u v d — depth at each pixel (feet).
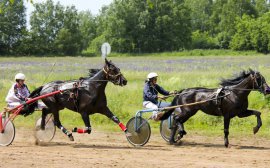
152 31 351.25
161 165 35.12
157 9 352.28
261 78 44.04
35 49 338.34
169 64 170.71
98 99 44.68
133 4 351.05
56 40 340.80
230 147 44.83
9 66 164.86
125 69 137.18
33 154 39.73
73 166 34.58
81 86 44.78
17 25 337.31
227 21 381.60
